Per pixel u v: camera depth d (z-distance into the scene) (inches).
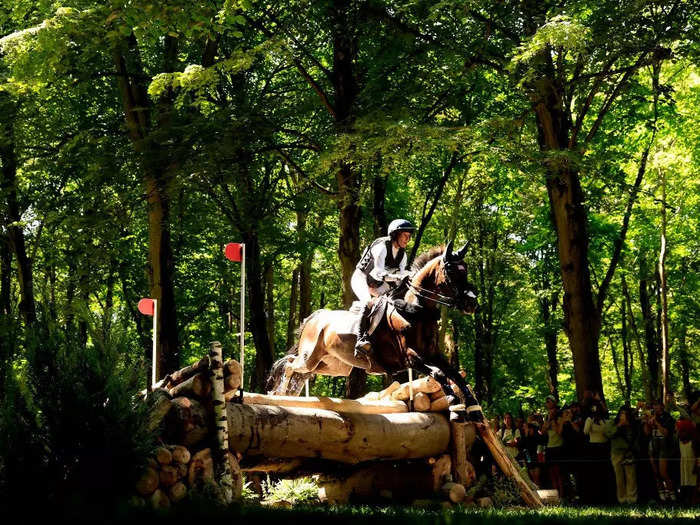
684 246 1192.2
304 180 765.3
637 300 1395.2
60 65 674.2
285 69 954.7
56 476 283.4
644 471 515.8
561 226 761.0
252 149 767.7
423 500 430.0
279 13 800.3
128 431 293.6
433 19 673.0
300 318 1174.3
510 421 656.4
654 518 280.5
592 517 286.4
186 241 1069.8
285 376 473.4
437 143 644.7
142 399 323.3
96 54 757.9
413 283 410.6
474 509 391.9
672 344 1295.5
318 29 778.2
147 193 759.1
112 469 287.6
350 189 741.9
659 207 1008.9
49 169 808.9
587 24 669.3
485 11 722.2
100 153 752.3
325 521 241.9
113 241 786.2
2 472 281.7
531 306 1386.6
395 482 458.9
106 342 304.3
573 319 753.6
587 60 672.4
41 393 290.7
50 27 611.2
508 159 677.3
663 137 938.7
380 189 858.8
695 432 480.1
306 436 386.3
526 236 1198.3
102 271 813.9
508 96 833.5
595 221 979.9
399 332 405.1
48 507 271.0
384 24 750.5
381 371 425.1
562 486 552.7
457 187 1156.5
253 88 906.7
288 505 417.7
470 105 815.7
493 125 671.1
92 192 782.5
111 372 297.6
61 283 778.8
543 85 698.2
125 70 780.6
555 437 557.6
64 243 843.4
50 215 797.2
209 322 1238.3
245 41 848.9
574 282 754.2
